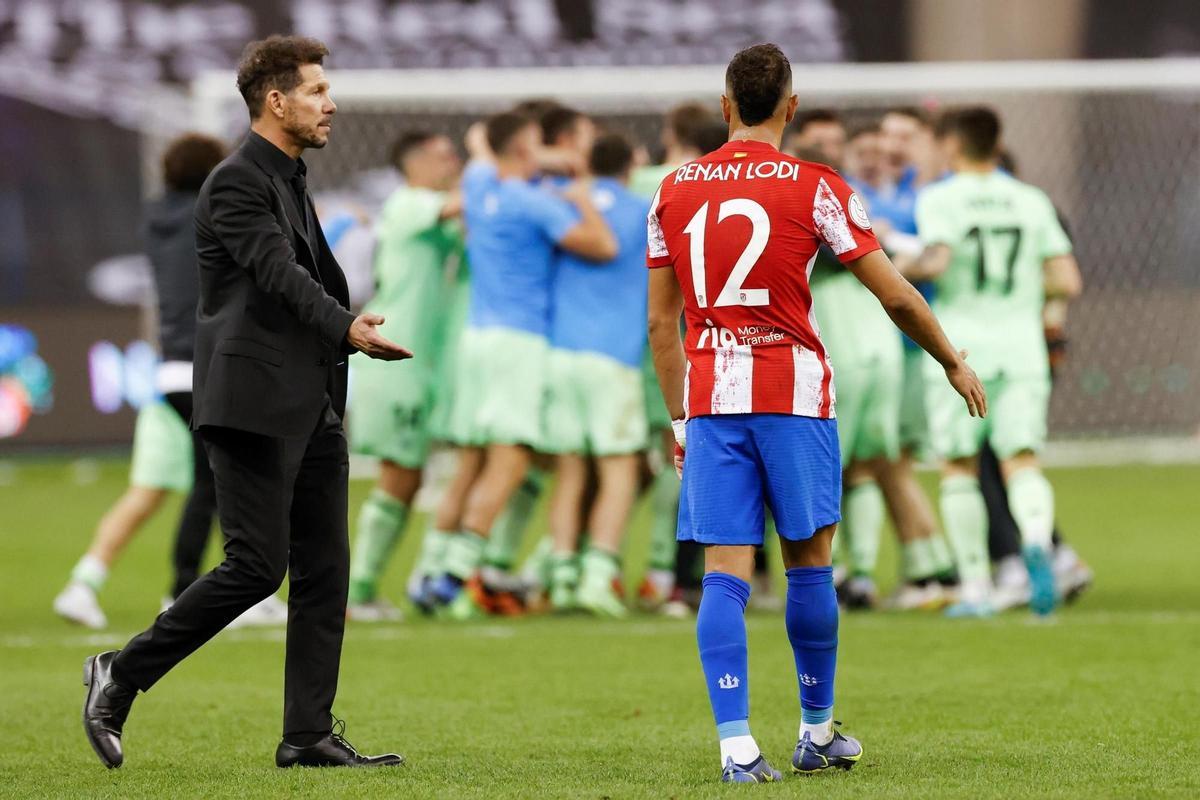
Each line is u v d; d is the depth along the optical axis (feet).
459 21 195.11
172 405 96.07
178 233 95.86
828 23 197.06
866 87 154.61
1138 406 199.72
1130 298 199.52
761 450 51.39
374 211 194.49
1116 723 64.18
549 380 105.70
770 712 69.31
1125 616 99.71
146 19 201.87
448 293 111.45
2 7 201.67
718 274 51.29
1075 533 148.15
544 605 109.09
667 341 53.78
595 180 106.52
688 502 52.26
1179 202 199.11
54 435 208.33
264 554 54.08
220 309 54.60
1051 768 54.03
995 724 64.49
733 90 52.70
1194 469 210.38
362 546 106.01
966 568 101.50
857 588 105.70
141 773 55.52
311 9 198.49
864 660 83.15
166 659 55.01
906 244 98.89
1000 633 92.58
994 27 199.41
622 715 68.80
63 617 104.17
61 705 73.10
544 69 195.42
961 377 51.72
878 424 102.89
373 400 105.50
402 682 78.48
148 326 207.72
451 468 192.75
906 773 53.11
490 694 74.79
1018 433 97.09
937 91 155.84
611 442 104.32
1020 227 97.71
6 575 130.21
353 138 194.39
